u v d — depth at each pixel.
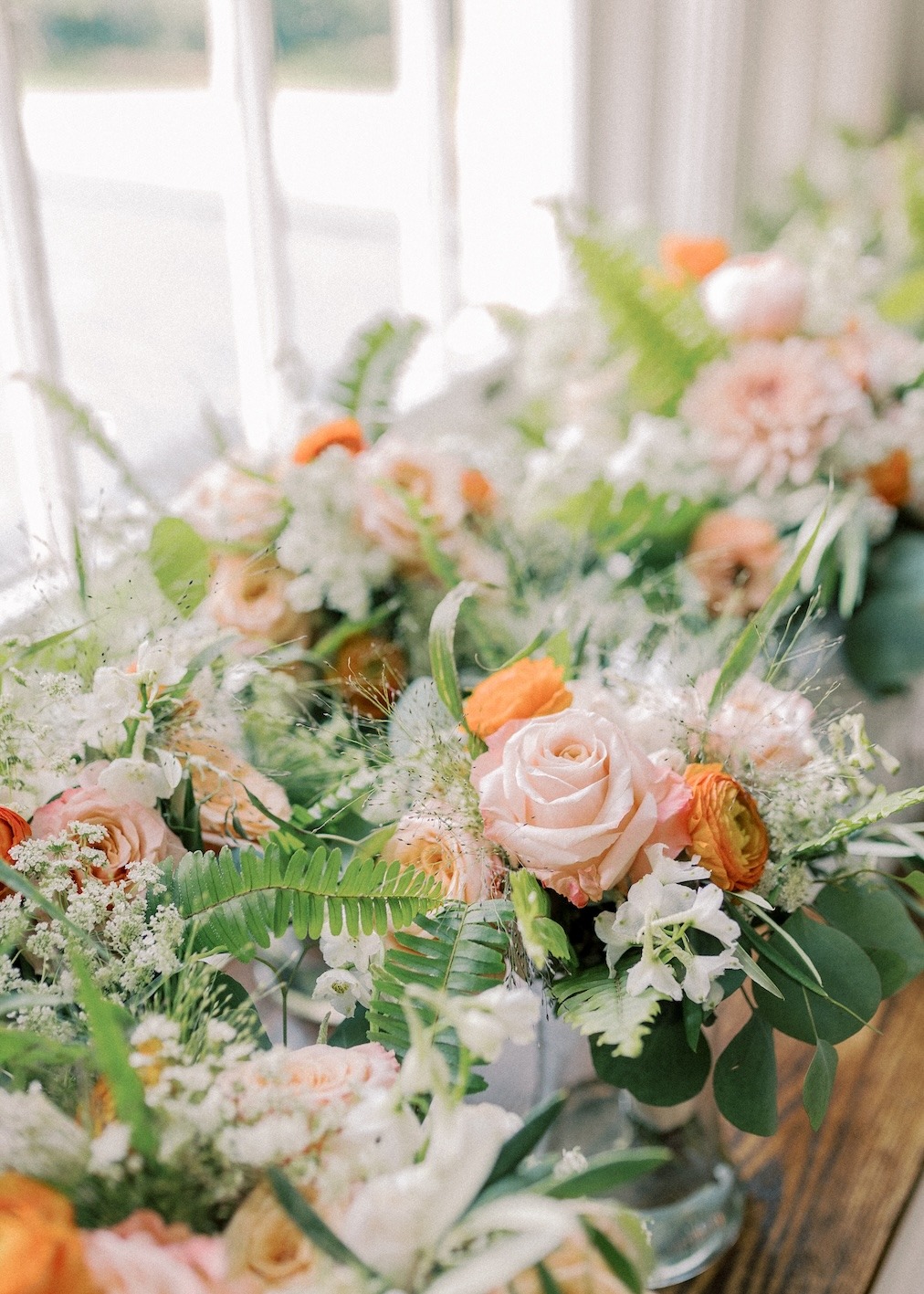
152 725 0.61
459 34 1.57
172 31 1.19
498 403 1.57
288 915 0.56
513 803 0.54
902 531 1.16
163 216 1.23
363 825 0.69
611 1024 0.51
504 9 1.65
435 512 0.88
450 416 1.50
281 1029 0.68
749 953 0.59
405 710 0.68
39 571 0.74
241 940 0.56
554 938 0.53
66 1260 0.38
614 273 1.13
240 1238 0.42
